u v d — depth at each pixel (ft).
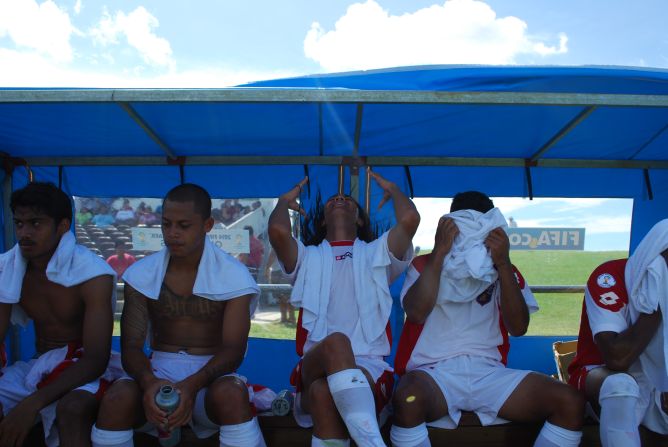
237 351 7.79
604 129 10.36
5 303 7.91
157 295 7.92
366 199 12.46
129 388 7.04
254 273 13.39
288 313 13.52
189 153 12.22
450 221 8.39
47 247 7.82
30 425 6.93
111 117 9.52
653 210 13.05
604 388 7.32
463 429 7.98
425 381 7.79
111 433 6.88
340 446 7.00
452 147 11.78
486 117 9.75
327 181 12.78
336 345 7.04
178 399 6.69
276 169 12.78
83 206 12.97
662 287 7.59
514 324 8.35
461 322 8.43
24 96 7.09
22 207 7.66
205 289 7.93
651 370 7.87
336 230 9.53
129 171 12.81
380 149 11.99
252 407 7.96
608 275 8.18
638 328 7.61
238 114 9.54
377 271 8.55
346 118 9.86
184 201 7.70
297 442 8.12
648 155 12.19
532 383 7.70
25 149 11.69
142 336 7.93
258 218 13.17
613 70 8.33
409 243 8.68
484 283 8.34
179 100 7.20
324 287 8.61
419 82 8.96
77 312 8.15
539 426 8.04
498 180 13.01
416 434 7.36
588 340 8.43
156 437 7.90
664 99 7.22
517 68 8.47
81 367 7.50
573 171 12.94
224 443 7.05
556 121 9.96
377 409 7.73
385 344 8.52
